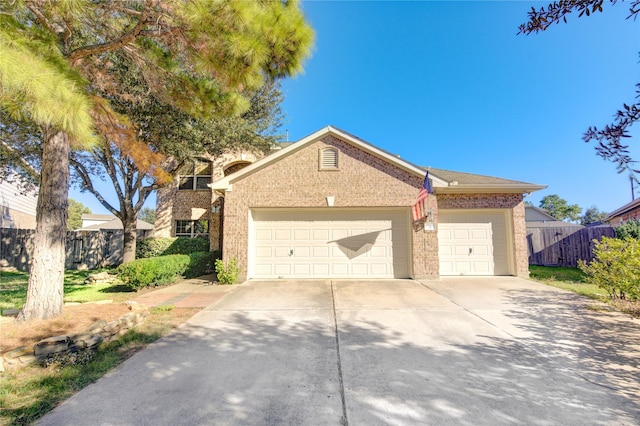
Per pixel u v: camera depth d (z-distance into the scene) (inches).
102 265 617.3
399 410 116.6
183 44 202.1
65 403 122.0
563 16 115.8
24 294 333.7
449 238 443.2
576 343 185.5
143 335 202.4
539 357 165.5
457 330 210.8
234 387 134.6
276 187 419.5
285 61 218.8
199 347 182.4
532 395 127.2
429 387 134.0
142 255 608.4
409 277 419.5
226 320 237.6
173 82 251.4
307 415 113.6
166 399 124.8
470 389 132.1
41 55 145.6
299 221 430.9
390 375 145.4
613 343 185.3
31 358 153.9
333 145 426.0
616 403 121.3
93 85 271.1
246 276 402.9
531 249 568.4
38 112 132.2
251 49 185.8
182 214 662.5
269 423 109.0
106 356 168.6
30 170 402.3
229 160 660.7
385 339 194.5
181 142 450.6
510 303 283.4
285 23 199.0
